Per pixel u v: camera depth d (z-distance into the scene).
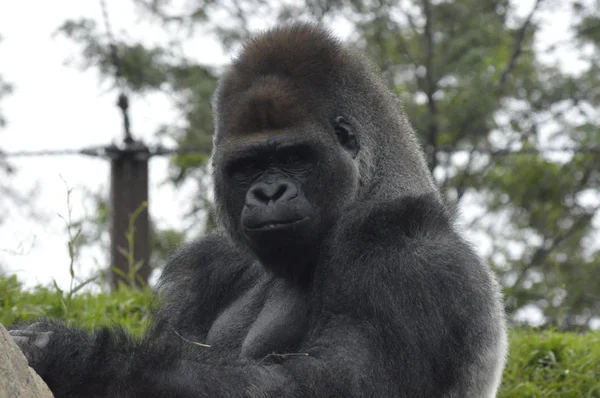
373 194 14.43
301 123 13.66
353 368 12.44
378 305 12.87
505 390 18.56
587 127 45.91
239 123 13.78
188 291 15.56
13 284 20.48
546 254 49.81
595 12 46.81
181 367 11.86
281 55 14.12
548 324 26.64
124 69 41.97
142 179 29.48
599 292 45.22
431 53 46.59
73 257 17.11
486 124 45.38
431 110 46.25
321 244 13.88
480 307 13.23
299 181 13.62
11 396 10.77
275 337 13.91
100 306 20.56
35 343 11.78
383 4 47.25
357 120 14.47
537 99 47.56
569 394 18.53
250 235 13.38
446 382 12.84
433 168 44.75
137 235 28.94
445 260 13.11
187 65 44.75
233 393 11.84
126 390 11.61
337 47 14.62
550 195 50.47
